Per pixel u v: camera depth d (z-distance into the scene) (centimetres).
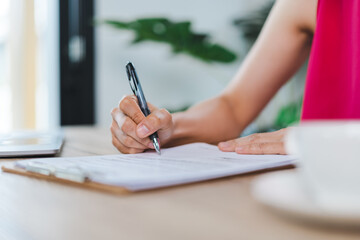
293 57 102
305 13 97
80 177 38
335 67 86
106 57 300
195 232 24
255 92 101
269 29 106
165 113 67
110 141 97
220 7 344
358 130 23
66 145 87
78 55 289
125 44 306
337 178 23
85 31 290
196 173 38
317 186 24
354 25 82
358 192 23
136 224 26
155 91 320
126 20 307
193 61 331
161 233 24
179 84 328
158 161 50
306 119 88
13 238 24
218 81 343
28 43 264
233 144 62
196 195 33
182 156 55
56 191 37
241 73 105
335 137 23
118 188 35
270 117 338
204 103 96
